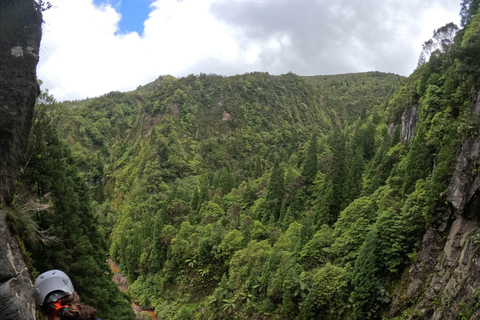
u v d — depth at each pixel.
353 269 33.00
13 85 7.55
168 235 61.31
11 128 7.45
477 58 29.78
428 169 35.81
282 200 62.72
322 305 33.03
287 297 35.75
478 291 21.22
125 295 31.70
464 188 25.61
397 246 30.34
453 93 35.25
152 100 146.25
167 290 55.19
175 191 85.00
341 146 56.09
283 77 192.00
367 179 53.12
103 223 89.38
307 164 65.62
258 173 95.69
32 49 8.09
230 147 131.75
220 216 67.62
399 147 51.28
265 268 42.12
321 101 196.38
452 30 50.31
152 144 113.50
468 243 24.00
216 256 52.09
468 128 26.70
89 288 23.09
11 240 6.50
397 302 28.84
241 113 153.50
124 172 114.94
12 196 8.44
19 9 7.90
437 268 26.94
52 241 20.05
